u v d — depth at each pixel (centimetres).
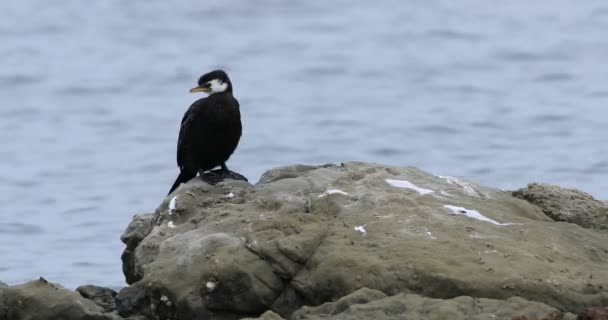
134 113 3988
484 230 1170
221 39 5544
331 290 1108
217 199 1309
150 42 5538
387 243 1134
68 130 3703
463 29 5516
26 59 5138
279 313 1137
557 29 5403
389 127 3462
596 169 2684
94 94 4391
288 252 1134
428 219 1175
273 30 5722
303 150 3194
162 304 1158
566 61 4697
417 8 6106
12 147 3412
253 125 3591
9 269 1881
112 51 5334
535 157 2877
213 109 1456
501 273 1085
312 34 5597
